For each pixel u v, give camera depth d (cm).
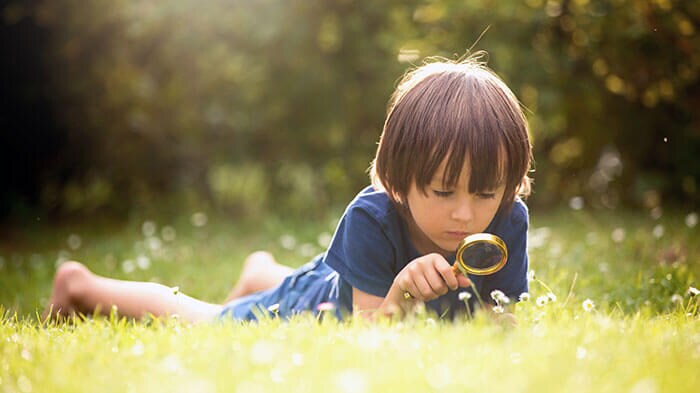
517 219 284
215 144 773
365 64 693
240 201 768
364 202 283
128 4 714
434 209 252
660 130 730
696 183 719
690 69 688
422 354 204
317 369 192
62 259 516
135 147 782
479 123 247
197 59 736
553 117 691
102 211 792
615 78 696
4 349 234
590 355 206
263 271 393
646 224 584
